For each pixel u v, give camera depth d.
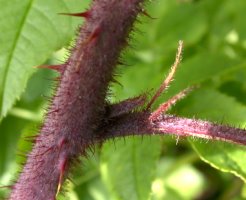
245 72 0.19
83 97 0.11
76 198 0.20
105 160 0.17
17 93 0.14
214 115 0.16
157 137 0.16
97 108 0.11
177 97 0.12
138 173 0.16
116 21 0.11
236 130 0.12
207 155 0.14
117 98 0.17
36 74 0.20
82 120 0.11
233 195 0.23
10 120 0.21
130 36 0.11
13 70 0.14
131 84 0.18
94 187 0.21
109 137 0.12
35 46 0.14
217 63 0.18
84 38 0.11
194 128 0.12
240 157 0.14
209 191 0.24
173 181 0.24
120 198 0.16
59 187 0.12
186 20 0.22
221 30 0.21
